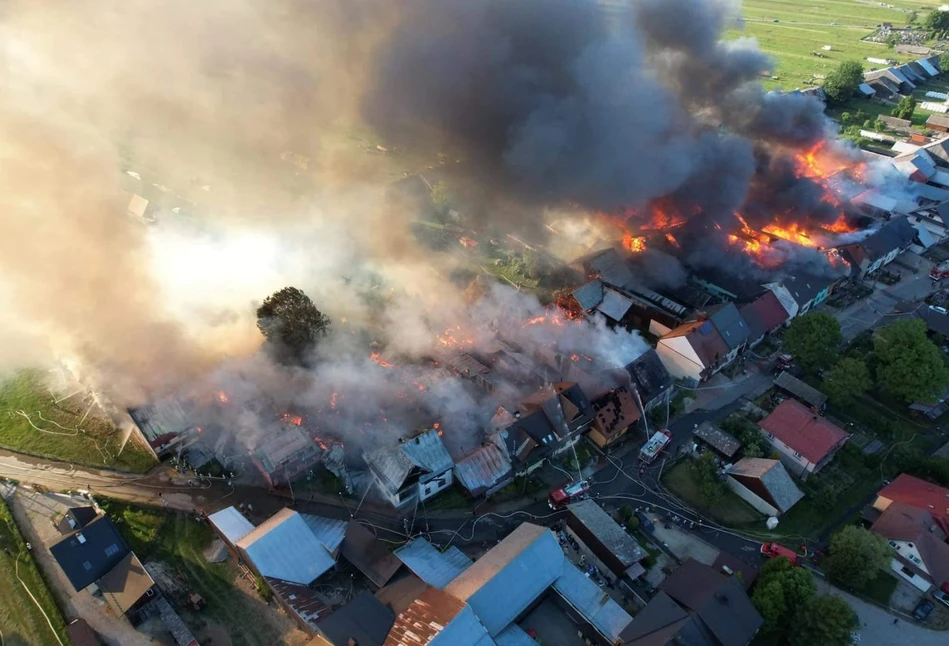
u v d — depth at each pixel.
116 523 35.81
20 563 33.50
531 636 30.08
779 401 45.56
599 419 41.41
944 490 35.94
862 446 41.88
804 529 36.31
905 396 43.44
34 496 37.53
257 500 37.56
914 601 32.47
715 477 38.50
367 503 37.44
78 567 31.23
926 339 44.03
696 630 27.53
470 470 37.66
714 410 45.09
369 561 32.38
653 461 40.66
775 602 29.41
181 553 34.31
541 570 30.94
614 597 32.34
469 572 30.84
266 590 31.56
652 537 35.81
